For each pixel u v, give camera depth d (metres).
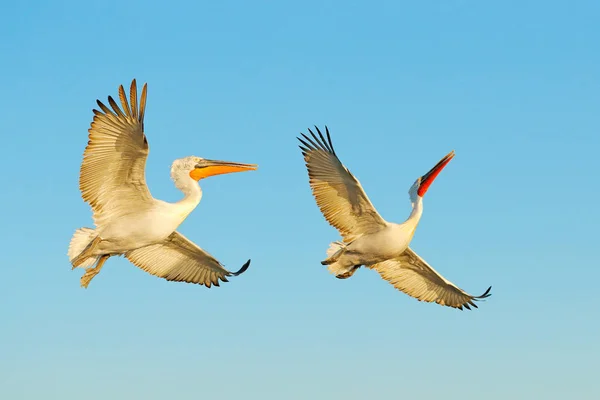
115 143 16.86
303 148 18.72
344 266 19.88
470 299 21.14
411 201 20.61
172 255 20.19
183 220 18.86
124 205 18.05
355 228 19.58
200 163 19.69
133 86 16.25
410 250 20.84
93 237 18.03
